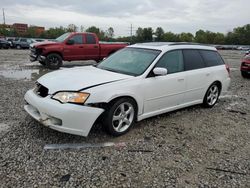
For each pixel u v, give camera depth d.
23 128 4.61
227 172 3.63
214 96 6.61
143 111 4.86
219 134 4.96
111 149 4.07
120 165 3.63
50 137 4.32
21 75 10.45
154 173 3.49
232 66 17.97
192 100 5.95
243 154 4.20
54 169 3.44
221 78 6.59
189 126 5.25
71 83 4.21
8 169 3.38
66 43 12.84
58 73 4.84
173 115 5.84
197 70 5.89
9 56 19.88
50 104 3.98
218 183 3.37
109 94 4.19
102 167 3.55
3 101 6.22
